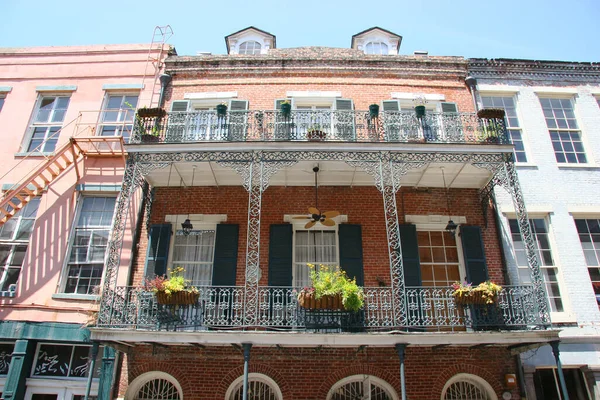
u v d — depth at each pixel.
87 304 9.05
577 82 11.63
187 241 9.89
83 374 8.71
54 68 11.68
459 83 11.52
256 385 8.56
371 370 8.50
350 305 7.52
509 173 8.71
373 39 13.63
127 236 9.69
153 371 8.50
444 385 8.45
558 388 8.64
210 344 8.12
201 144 8.70
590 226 10.00
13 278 9.52
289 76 11.52
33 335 8.73
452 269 9.70
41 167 9.50
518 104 11.26
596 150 10.79
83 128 10.91
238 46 13.49
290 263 9.35
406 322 7.48
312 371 8.49
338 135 9.44
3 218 9.86
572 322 8.93
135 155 8.77
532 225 9.99
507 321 7.82
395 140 9.61
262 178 8.59
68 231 9.79
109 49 11.82
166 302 7.61
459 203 10.14
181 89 11.42
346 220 9.88
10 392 8.28
